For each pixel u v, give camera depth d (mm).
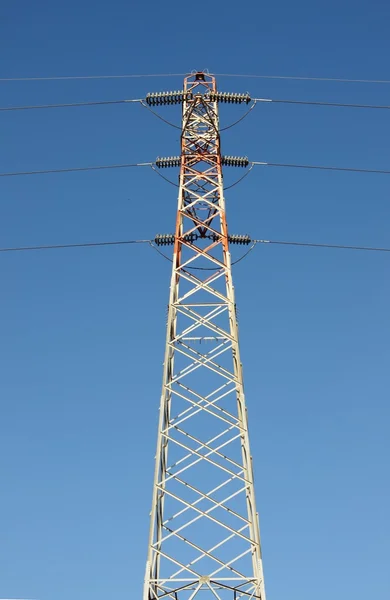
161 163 52969
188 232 47688
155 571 36188
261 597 34719
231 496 37688
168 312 43875
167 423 40469
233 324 43375
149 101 53938
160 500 38469
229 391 41281
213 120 53156
